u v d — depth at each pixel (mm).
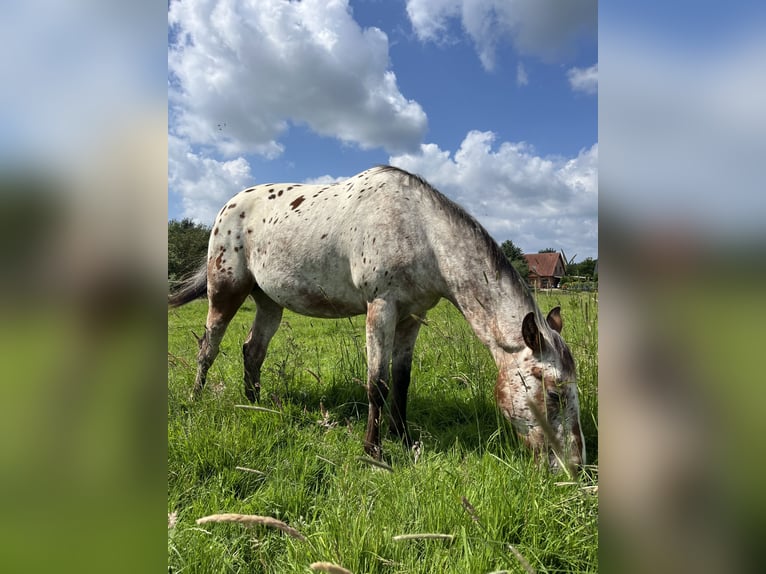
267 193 4191
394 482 2303
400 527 1921
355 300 3607
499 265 2973
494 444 2922
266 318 4477
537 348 2602
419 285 3268
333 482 2529
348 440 3156
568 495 2074
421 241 3203
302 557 1844
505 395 2773
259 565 1923
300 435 3129
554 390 2578
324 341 6742
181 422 3107
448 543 1878
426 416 3764
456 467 2477
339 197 3646
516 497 2084
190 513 2258
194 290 4656
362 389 4168
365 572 1718
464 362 4418
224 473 2660
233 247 4215
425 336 6031
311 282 3695
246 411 3459
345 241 3453
